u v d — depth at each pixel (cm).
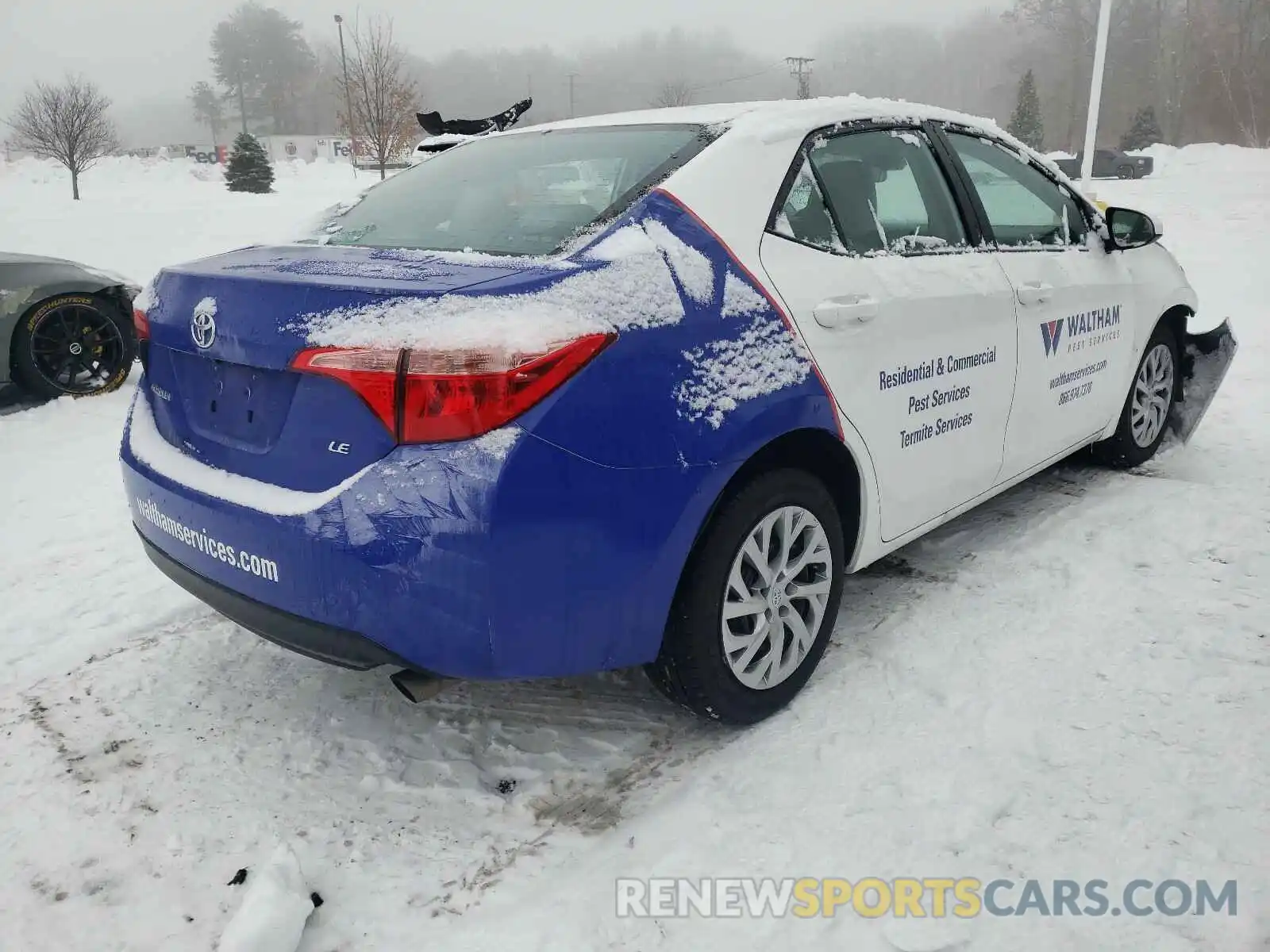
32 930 205
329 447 209
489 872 217
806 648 271
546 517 200
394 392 197
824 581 271
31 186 2811
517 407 196
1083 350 378
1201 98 6800
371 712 281
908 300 284
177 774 254
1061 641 299
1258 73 6450
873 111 309
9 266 601
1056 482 437
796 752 252
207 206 2031
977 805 229
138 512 264
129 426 273
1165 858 211
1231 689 270
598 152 278
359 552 201
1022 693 273
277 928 196
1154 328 434
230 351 223
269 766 257
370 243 270
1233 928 193
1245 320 808
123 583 369
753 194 256
